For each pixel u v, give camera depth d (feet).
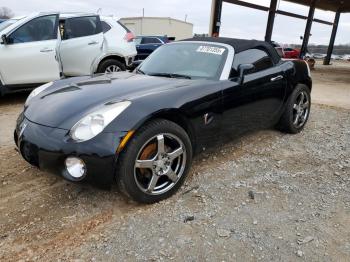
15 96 22.52
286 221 8.22
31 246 7.24
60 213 8.46
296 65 14.71
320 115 19.66
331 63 109.81
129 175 8.09
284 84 13.60
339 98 28.35
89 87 10.06
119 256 6.88
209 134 10.27
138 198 8.48
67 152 7.79
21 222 8.08
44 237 7.54
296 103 14.97
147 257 6.85
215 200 9.09
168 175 8.96
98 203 8.93
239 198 9.25
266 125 13.44
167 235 7.56
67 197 9.21
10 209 8.63
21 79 19.31
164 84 10.00
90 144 7.70
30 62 19.40
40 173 10.59
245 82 11.30
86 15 22.85
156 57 12.91
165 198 9.08
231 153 12.54
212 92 10.02
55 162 8.02
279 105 13.70
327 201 9.25
